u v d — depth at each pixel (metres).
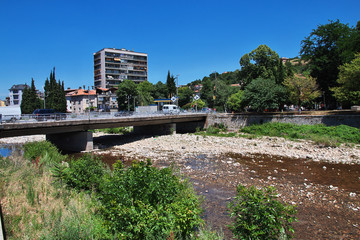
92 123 28.16
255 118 45.91
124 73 109.25
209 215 9.98
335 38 41.25
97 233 5.19
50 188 8.18
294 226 9.09
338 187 13.59
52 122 24.02
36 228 5.29
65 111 73.81
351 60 37.28
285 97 44.41
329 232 8.63
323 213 10.16
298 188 13.40
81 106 93.06
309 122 38.44
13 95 105.06
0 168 9.68
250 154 24.52
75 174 8.64
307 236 8.38
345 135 30.97
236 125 48.72
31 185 7.94
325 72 42.62
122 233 5.05
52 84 72.38
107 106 86.81
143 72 115.56
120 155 24.92
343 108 44.88
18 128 21.39
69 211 6.15
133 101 72.25
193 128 54.31
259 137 35.88
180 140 35.31
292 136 35.16
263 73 54.09
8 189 7.53
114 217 5.30
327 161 20.55
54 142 32.00
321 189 13.21
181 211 5.67
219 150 26.98
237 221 5.68
